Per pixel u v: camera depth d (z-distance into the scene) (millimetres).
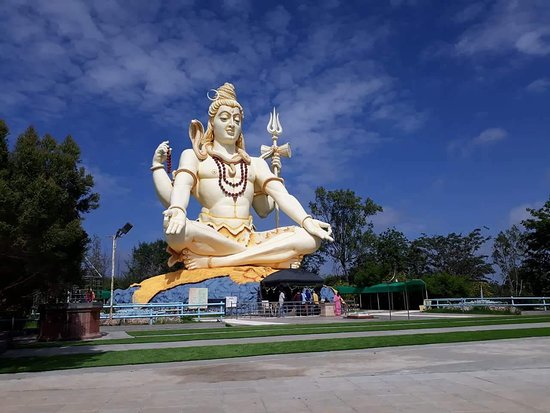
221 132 37688
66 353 13188
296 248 35469
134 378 9258
